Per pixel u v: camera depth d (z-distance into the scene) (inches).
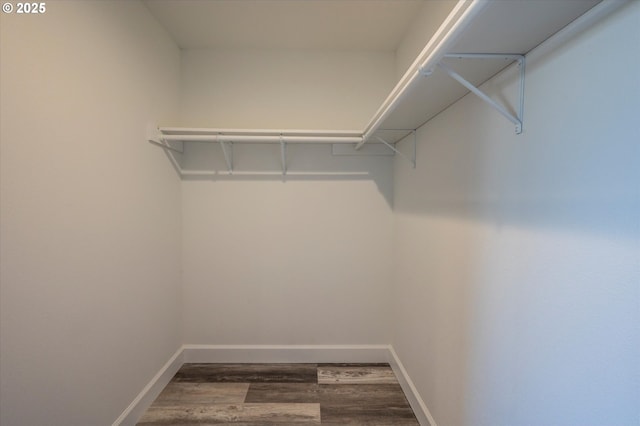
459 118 46.1
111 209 51.4
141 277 61.2
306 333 83.9
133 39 57.8
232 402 66.2
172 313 76.0
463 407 44.3
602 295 23.1
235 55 80.0
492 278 37.4
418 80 35.6
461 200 45.3
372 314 84.0
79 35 43.9
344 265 83.2
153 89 65.5
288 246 82.5
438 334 53.2
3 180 33.4
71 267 42.7
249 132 70.6
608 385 22.7
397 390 71.1
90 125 46.3
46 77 38.5
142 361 61.9
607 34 22.5
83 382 45.2
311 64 80.9
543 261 29.0
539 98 29.6
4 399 33.7
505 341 34.7
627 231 21.2
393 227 82.3
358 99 81.5
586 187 24.3
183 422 60.1
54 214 39.8
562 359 26.7
